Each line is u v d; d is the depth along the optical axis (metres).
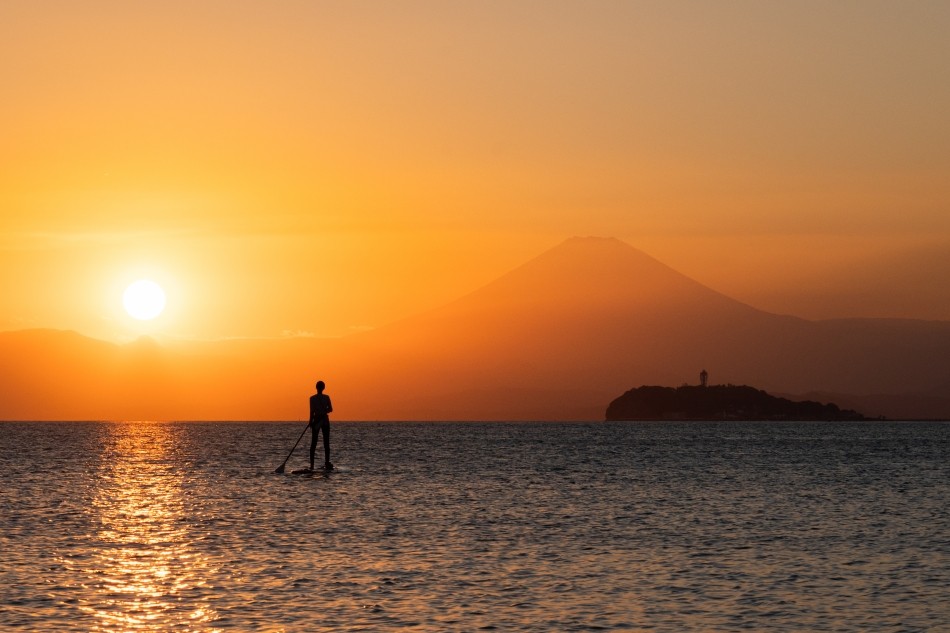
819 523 42.16
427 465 85.69
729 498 54.09
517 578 28.86
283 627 23.11
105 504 49.16
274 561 31.42
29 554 32.66
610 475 73.38
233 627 23.08
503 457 102.88
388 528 39.53
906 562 31.92
